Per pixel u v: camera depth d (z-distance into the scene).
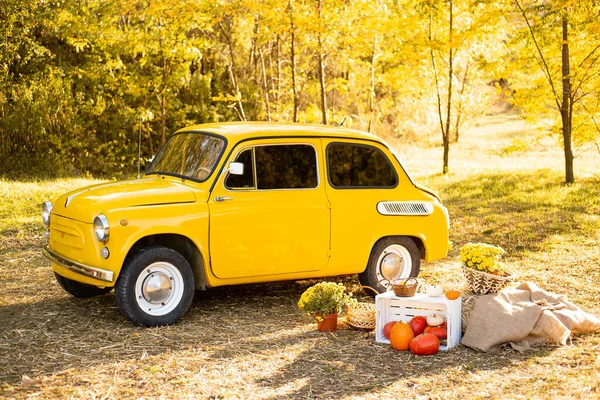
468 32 17.81
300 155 7.30
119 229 6.30
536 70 17.67
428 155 25.42
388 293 6.55
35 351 5.79
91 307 7.18
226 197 6.82
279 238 7.07
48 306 7.21
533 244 10.66
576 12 15.25
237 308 7.32
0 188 15.00
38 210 13.02
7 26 18.64
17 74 20.45
